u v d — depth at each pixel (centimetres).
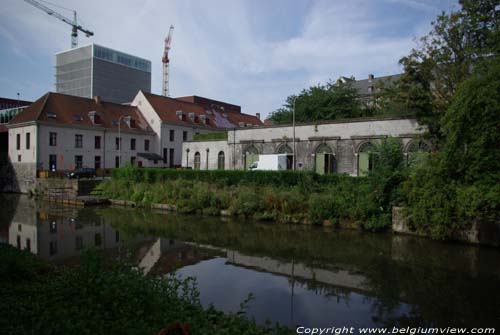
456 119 1388
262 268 1177
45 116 3975
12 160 4238
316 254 1363
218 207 2405
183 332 453
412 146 2408
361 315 814
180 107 5584
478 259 1284
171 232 1794
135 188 3039
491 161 1357
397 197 1769
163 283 700
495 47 1792
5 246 1092
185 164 4044
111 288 614
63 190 3406
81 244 1536
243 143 3450
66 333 482
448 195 1498
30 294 677
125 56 10406
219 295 927
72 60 9919
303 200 2075
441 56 2105
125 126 4766
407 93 2164
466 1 2025
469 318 802
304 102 4059
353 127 2730
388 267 1192
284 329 583
